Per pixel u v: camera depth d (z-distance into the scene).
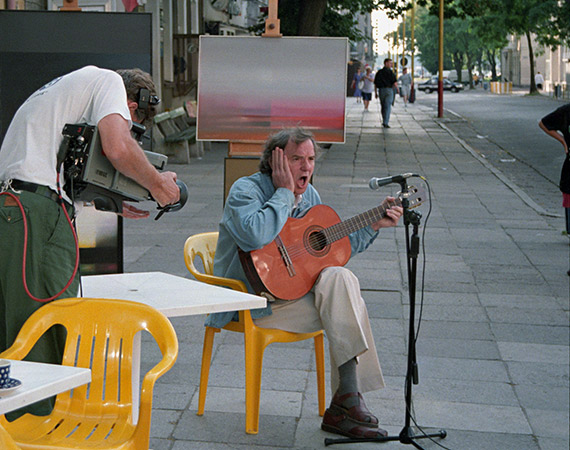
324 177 13.80
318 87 6.07
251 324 3.91
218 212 10.31
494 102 42.84
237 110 6.14
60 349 3.19
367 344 4.00
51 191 3.14
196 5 20.80
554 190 13.63
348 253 4.10
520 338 5.65
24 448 2.69
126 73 3.46
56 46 5.27
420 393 4.62
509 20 49.66
